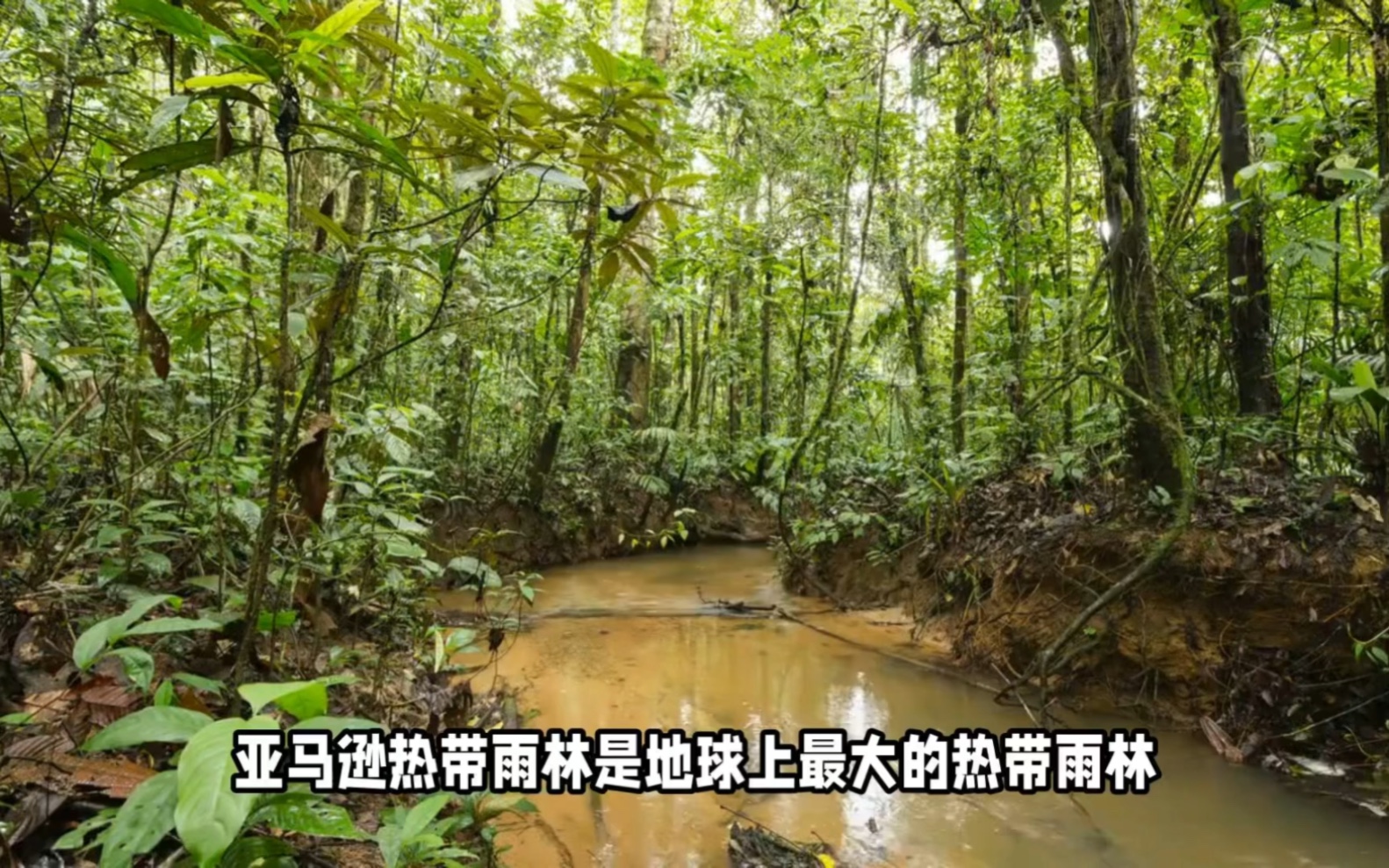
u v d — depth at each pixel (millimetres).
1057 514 4617
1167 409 3916
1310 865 2551
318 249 2260
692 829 2697
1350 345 4461
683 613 5926
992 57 6281
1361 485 3766
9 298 2795
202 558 3000
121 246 2785
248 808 1165
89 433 3230
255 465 3043
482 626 4801
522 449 7777
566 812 2783
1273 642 3525
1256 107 4789
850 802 2936
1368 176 3389
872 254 7566
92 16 2336
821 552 6793
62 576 2652
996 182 6551
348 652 3082
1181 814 2863
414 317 5023
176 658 2432
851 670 4520
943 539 5438
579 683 4137
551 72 6703
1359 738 3227
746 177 8164
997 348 6371
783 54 7566
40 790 1679
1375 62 3514
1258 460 4176
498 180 1963
